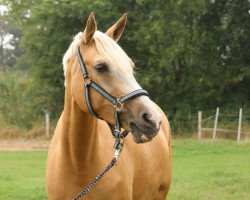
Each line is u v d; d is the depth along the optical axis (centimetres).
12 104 2727
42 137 2384
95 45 360
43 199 903
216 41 2667
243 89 2703
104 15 2539
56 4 2541
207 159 1568
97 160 391
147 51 2653
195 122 2492
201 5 2562
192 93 2689
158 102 2675
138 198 460
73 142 383
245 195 935
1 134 2430
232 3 2642
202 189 992
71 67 379
